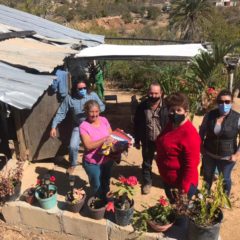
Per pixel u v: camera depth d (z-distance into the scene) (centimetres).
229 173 512
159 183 625
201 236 427
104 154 478
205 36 2020
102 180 513
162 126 524
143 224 464
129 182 466
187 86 808
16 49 678
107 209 475
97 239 493
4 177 545
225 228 529
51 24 1035
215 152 496
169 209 459
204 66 722
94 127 480
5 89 497
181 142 399
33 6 3256
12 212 524
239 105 986
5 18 915
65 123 674
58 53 693
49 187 524
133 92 1330
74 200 498
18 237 520
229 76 783
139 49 872
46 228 517
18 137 656
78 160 693
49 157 683
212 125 482
